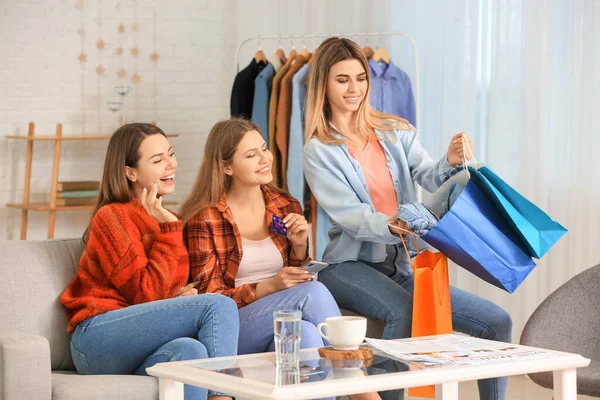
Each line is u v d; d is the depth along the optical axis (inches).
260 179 139.3
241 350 129.3
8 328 119.3
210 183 139.5
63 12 256.8
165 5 262.7
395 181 149.3
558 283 193.5
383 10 215.8
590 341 134.4
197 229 135.9
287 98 193.2
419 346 108.0
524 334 133.0
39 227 257.0
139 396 108.7
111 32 260.2
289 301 128.0
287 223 139.9
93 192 246.4
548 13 192.9
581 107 190.1
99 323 118.2
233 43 265.3
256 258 138.8
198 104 265.3
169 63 263.6
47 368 103.7
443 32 207.0
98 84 259.8
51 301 124.0
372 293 137.6
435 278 126.1
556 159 194.1
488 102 202.5
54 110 256.8
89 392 105.7
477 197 127.9
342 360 100.2
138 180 132.0
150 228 128.1
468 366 96.0
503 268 126.3
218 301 117.0
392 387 90.7
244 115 205.2
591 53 188.5
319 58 148.8
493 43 199.9
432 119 211.0
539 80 193.0
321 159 145.9
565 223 193.3
